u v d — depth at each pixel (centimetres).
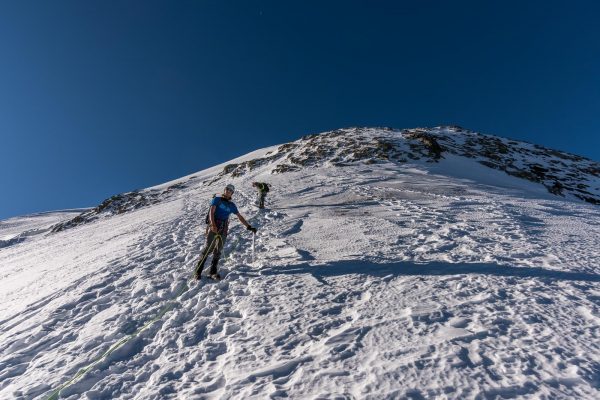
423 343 367
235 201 2006
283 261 738
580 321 391
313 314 468
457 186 2003
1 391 389
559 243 748
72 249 1423
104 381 380
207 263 784
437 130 4800
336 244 836
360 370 334
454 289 501
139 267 815
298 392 314
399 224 1014
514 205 1343
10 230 6744
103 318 551
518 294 470
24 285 897
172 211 1923
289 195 2011
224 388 337
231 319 489
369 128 5100
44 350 477
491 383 296
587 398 274
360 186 2108
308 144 4288
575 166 3616
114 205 4978
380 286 539
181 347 433
